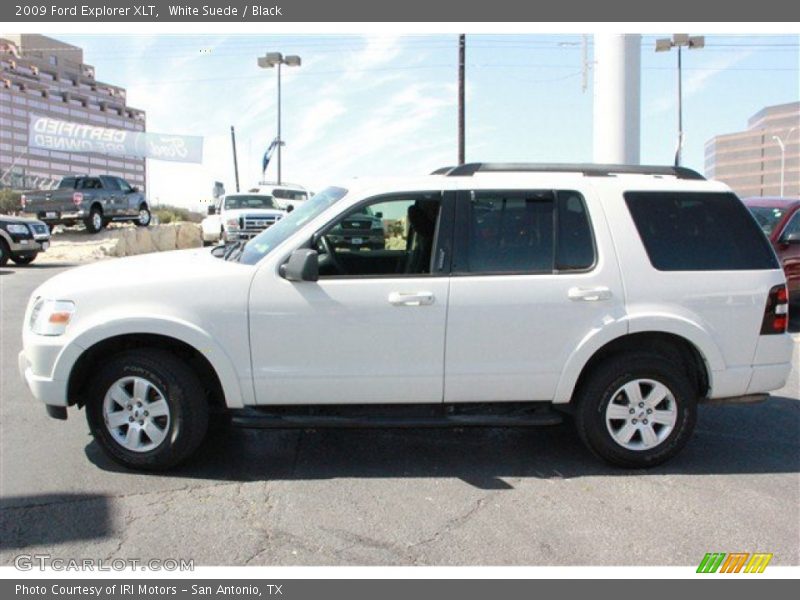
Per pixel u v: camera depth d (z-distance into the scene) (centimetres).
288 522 405
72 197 2503
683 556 370
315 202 519
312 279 450
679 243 482
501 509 423
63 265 1944
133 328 452
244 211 2009
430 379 468
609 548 378
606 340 469
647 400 481
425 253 474
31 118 3153
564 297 467
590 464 498
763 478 473
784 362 491
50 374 456
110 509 420
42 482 458
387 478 471
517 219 477
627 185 489
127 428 472
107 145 3180
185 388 464
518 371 470
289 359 462
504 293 464
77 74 8300
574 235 476
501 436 557
